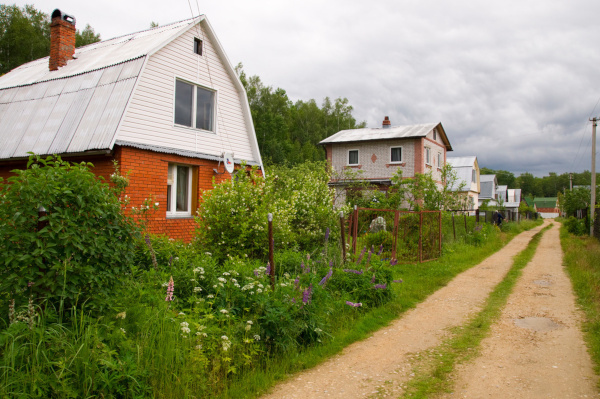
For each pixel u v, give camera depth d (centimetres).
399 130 2989
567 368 469
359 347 558
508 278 1069
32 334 327
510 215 3703
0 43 2734
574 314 704
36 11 3250
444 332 623
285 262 763
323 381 445
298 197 1016
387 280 793
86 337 339
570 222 2670
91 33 3491
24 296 349
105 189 411
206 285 541
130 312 422
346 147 3030
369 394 412
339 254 863
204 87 1309
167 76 1170
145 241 632
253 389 413
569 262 1284
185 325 416
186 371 383
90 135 1016
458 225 1952
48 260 357
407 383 439
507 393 410
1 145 1152
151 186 1092
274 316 498
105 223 397
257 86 5269
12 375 300
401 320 691
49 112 1148
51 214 359
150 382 363
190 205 1246
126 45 1296
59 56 1335
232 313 500
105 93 1076
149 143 1100
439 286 967
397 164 2845
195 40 1288
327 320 603
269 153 4109
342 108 6619
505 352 529
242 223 770
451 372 467
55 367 324
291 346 499
